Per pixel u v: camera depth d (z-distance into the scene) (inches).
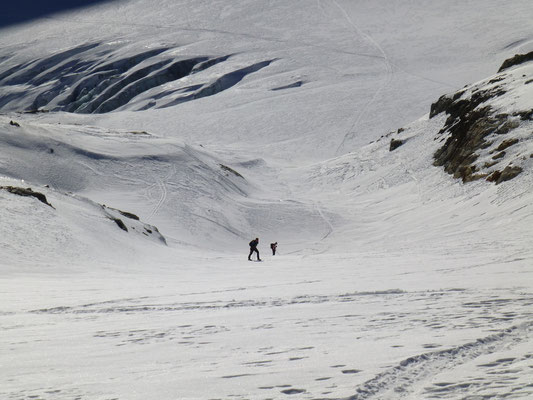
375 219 6451.8
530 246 2556.6
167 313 1180.5
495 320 848.3
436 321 866.1
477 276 1539.1
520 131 5757.9
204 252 5012.3
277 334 829.8
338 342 737.6
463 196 5393.7
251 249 3875.5
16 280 2317.9
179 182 7465.6
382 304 1099.3
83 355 732.0
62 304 1421.0
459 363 587.2
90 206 4859.7
